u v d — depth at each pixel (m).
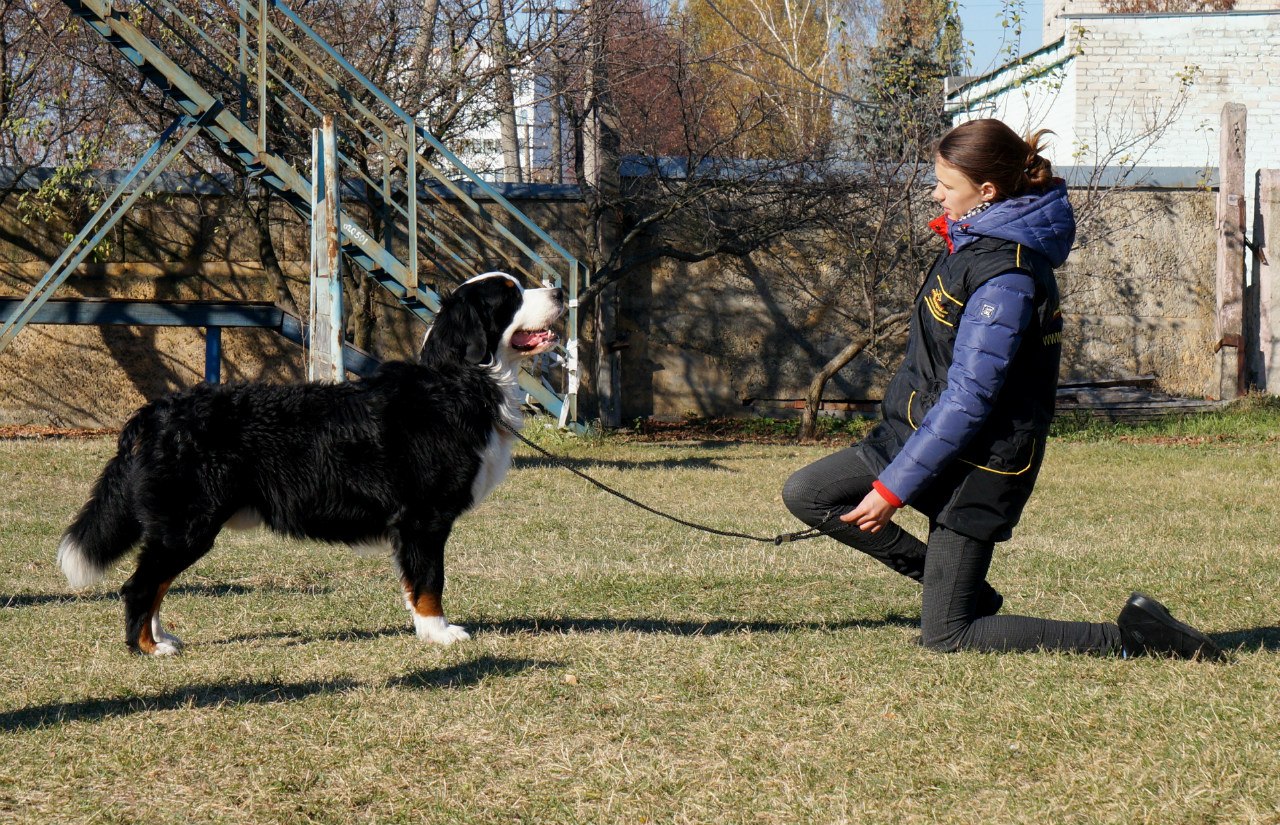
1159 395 14.82
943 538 4.08
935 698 3.66
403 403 4.48
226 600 5.41
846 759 3.17
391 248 12.66
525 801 2.90
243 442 4.27
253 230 14.12
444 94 13.00
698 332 15.15
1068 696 3.62
